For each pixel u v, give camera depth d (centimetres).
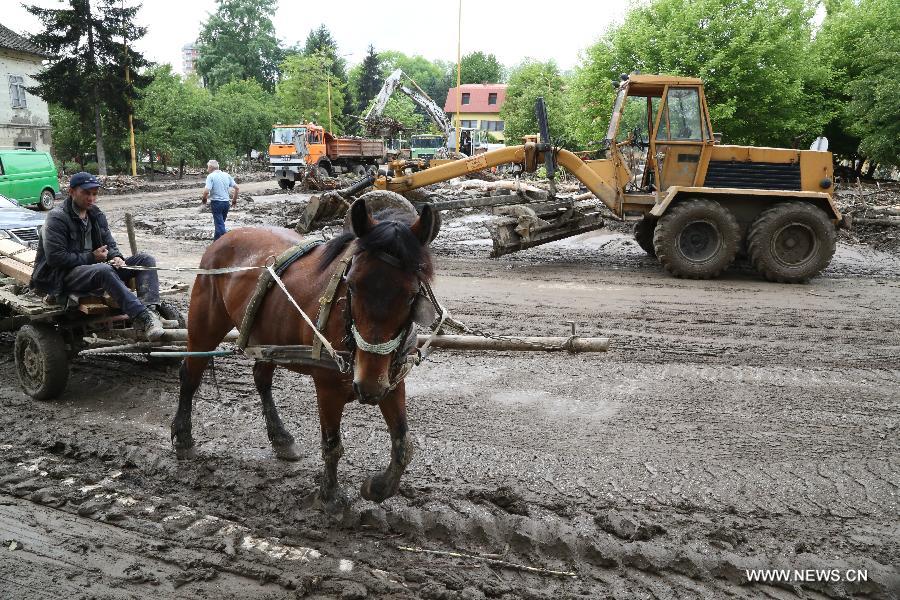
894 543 375
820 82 3022
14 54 3784
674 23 2633
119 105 3850
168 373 650
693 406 580
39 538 378
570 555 364
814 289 1066
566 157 1217
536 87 5103
